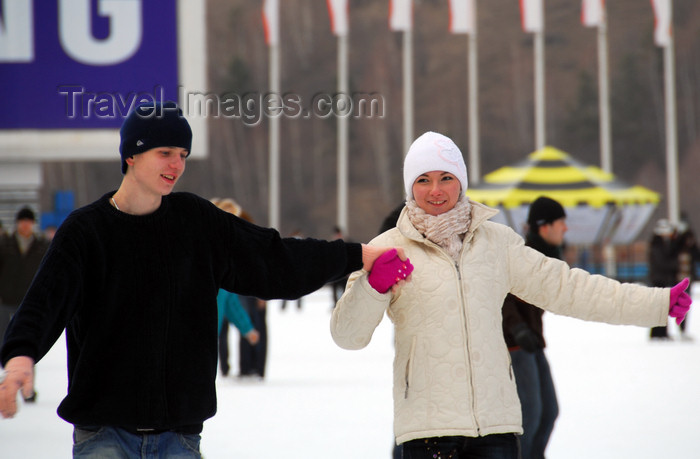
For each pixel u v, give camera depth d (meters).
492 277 9.24
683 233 39.91
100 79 57.28
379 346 38.97
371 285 8.91
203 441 17.77
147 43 57.03
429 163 9.35
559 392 24.17
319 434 18.44
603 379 26.66
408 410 9.00
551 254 13.72
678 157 193.62
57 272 7.64
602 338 41.16
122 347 7.85
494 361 9.00
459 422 8.80
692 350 34.56
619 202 75.94
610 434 18.02
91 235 7.84
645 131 196.00
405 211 9.55
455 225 9.20
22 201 59.84
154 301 7.93
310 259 8.57
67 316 7.71
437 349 8.96
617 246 99.81
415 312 9.09
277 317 58.22
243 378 27.52
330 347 38.50
